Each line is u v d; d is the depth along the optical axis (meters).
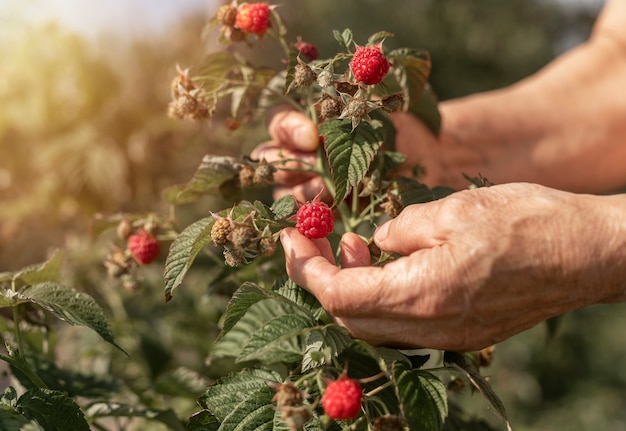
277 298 0.53
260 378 0.55
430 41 3.53
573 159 0.89
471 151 0.85
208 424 0.54
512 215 0.52
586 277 0.52
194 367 0.89
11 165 1.32
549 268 0.52
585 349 2.39
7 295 0.55
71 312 0.54
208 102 0.64
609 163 0.91
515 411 2.12
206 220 0.56
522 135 0.88
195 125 1.23
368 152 0.55
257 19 0.61
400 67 0.61
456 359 0.55
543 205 0.52
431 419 0.50
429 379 0.52
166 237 0.70
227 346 0.67
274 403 0.52
